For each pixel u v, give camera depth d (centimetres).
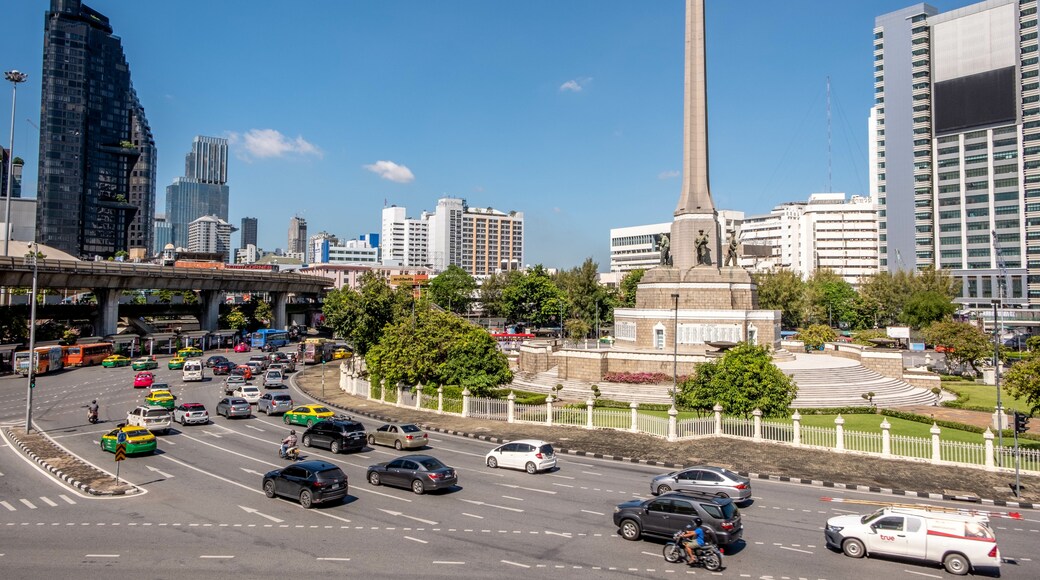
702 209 7844
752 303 7762
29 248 13975
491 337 5947
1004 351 8719
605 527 2645
